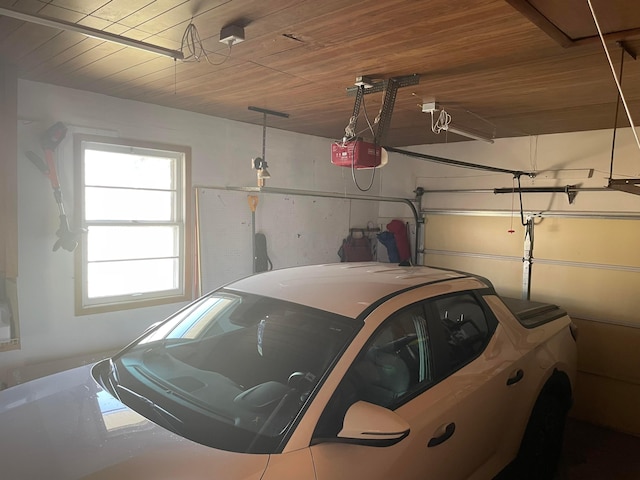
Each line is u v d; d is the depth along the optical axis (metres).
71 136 3.57
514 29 2.18
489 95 3.41
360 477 1.68
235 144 4.73
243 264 4.85
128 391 2.00
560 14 2.03
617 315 4.59
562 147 4.93
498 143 5.40
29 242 3.43
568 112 3.93
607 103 3.62
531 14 2.01
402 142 5.86
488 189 5.45
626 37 2.23
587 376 4.79
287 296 2.37
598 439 4.34
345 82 3.20
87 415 1.82
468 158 5.65
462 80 3.04
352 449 1.70
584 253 4.79
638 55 2.49
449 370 2.30
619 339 4.59
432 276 2.73
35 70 3.08
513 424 2.69
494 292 2.96
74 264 3.66
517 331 2.89
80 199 3.65
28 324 3.46
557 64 2.69
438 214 5.93
